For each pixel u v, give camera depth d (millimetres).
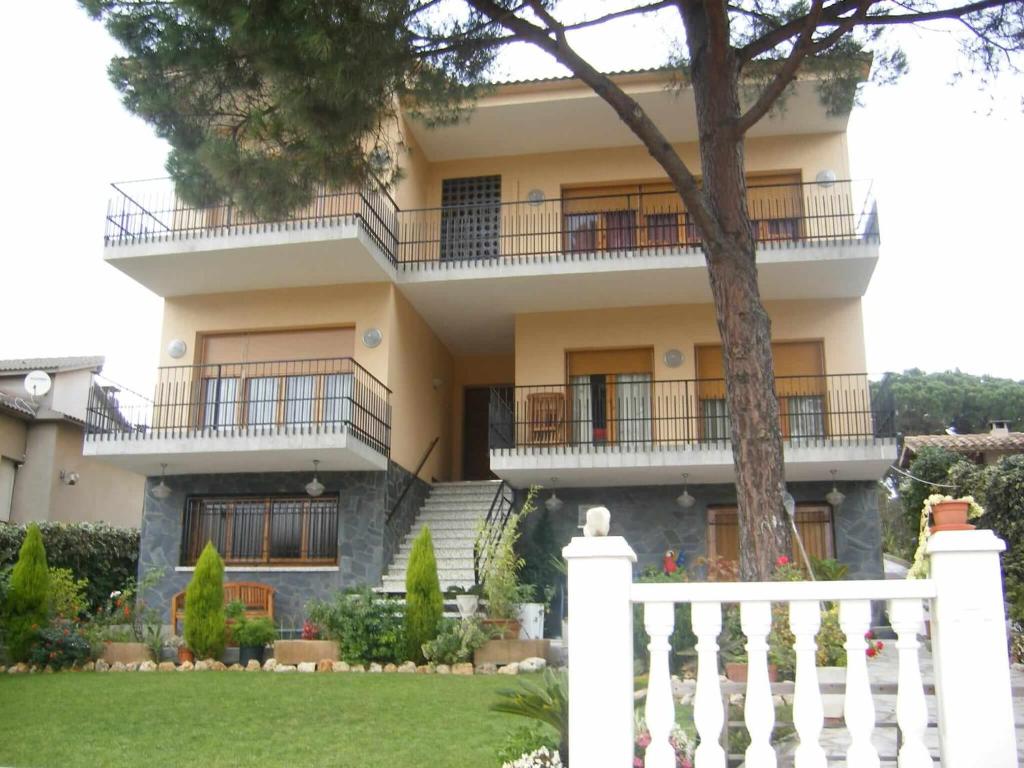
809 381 15516
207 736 7285
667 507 15430
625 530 15430
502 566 12109
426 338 17359
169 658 12336
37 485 19844
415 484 16156
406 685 9727
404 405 15883
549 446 14789
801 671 3725
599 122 16078
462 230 16891
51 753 6742
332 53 7758
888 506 27703
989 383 41406
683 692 6574
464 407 19141
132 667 11602
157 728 7602
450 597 12703
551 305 16312
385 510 14633
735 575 11023
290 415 15414
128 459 14523
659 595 3867
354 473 14805
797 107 15328
